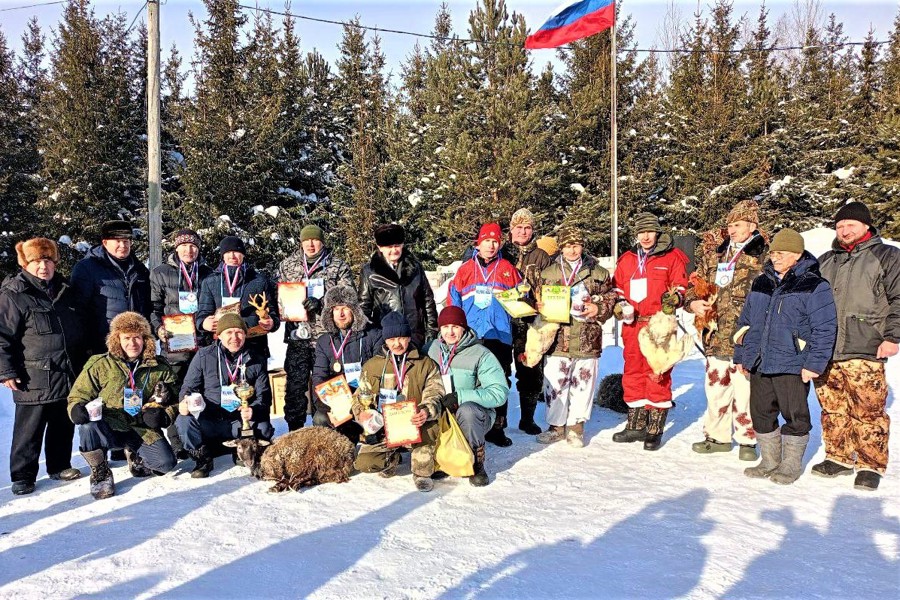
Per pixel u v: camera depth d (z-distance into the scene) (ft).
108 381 15.24
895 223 72.28
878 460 14.48
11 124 83.10
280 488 14.62
